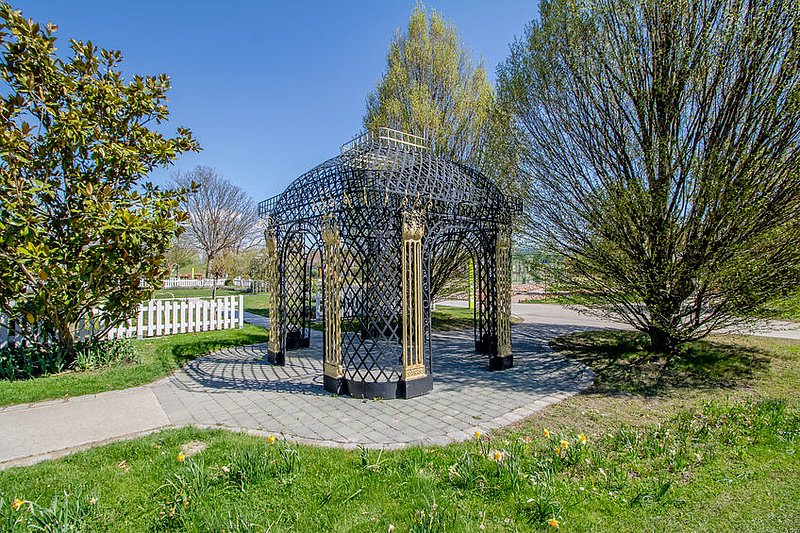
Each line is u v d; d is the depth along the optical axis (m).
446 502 2.86
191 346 9.63
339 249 6.01
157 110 7.30
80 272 6.37
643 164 7.37
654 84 7.02
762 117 6.09
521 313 18.16
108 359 7.45
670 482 3.05
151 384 6.50
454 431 4.45
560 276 8.12
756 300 6.28
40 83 6.20
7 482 3.25
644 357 7.98
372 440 4.19
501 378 6.87
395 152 6.07
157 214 7.07
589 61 7.37
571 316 16.88
